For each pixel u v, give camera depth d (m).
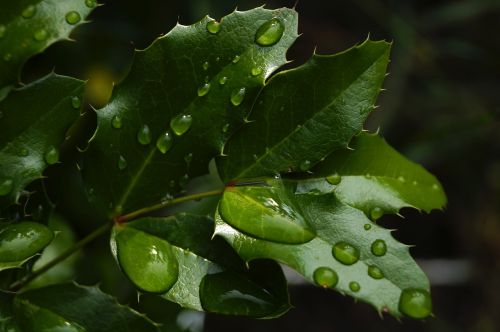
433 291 0.87
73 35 0.56
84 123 0.55
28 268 0.34
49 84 0.32
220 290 0.32
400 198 0.33
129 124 0.33
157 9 0.64
